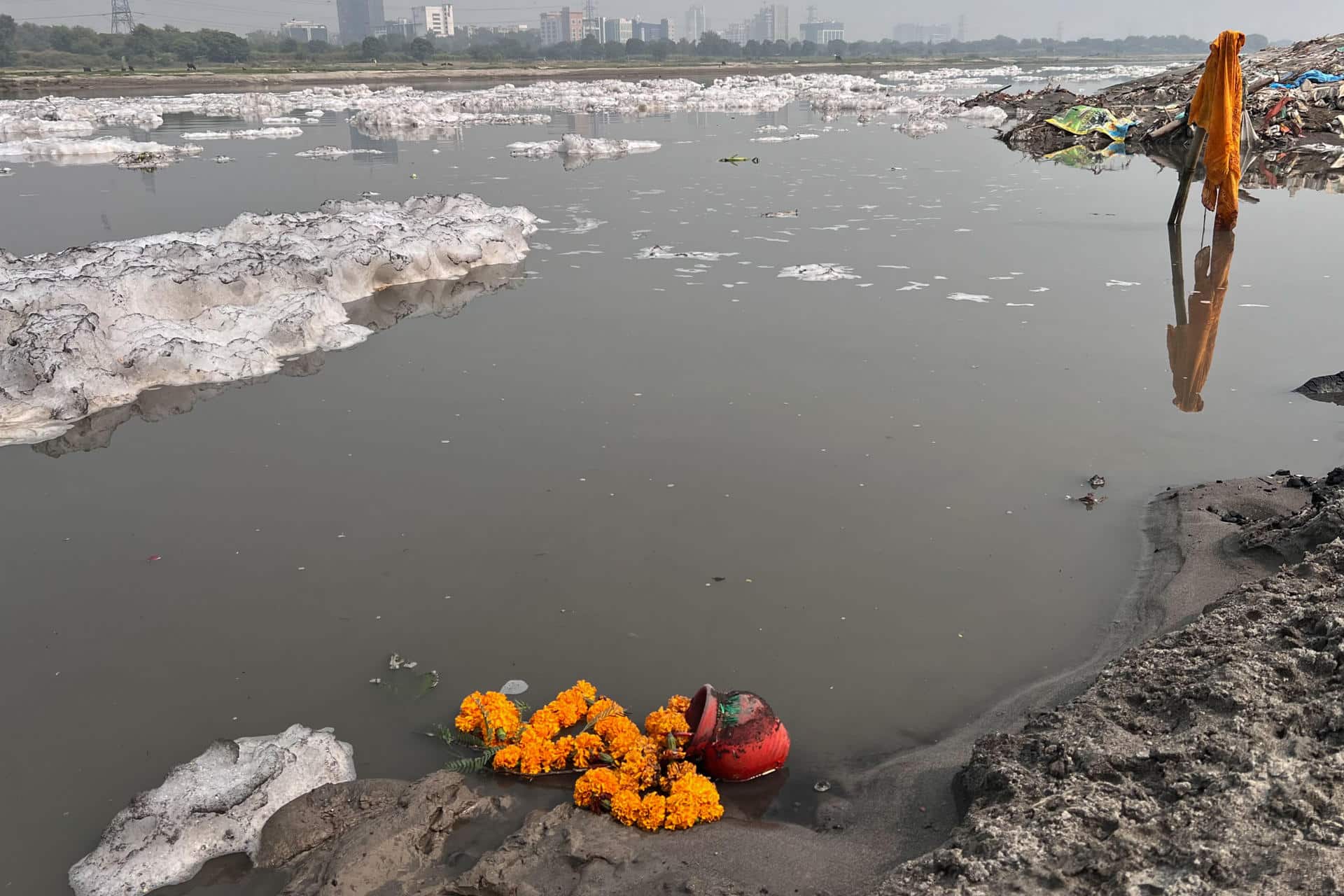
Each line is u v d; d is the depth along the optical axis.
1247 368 9.72
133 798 4.50
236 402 9.45
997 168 23.16
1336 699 4.03
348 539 6.90
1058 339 10.66
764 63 105.75
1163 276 12.98
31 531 7.09
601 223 16.91
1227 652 4.62
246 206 18.05
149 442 8.60
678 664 5.48
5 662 5.62
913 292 12.46
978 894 3.37
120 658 5.65
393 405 9.30
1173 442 8.11
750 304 12.11
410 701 5.23
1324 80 26.17
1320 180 19.61
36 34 96.75
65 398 9.05
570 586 6.27
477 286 13.22
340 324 11.35
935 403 9.00
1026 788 4.00
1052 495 7.31
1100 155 25.28
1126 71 74.31
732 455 8.05
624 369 10.04
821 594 6.12
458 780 4.48
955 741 4.81
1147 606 5.78
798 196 19.25
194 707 5.23
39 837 4.40
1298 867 3.17
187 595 6.27
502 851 4.04
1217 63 14.38
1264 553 5.98
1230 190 14.74
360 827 4.18
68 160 25.16
